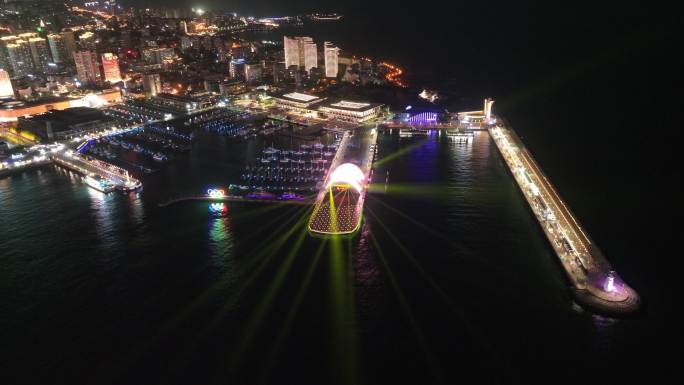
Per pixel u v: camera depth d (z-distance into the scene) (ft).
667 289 595.06
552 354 510.99
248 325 558.97
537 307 575.38
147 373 496.64
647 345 516.32
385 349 523.29
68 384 485.56
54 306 595.47
